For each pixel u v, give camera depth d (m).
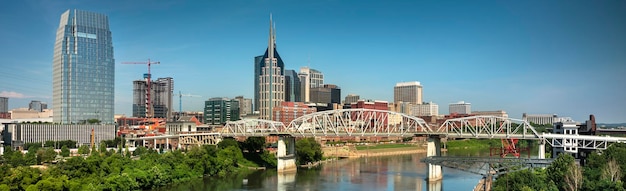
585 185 140.50
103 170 197.88
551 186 142.00
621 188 132.38
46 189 155.12
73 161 184.75
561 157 159.25
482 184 195.75
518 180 155.00
